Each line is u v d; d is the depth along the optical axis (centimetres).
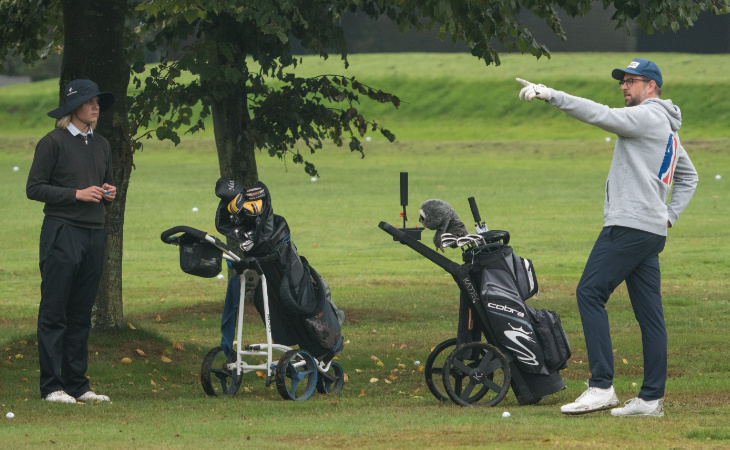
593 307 1984
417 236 2272
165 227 8650
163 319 4288
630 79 2025
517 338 2173
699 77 18888
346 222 8950
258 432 1831
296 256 2377
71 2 2886
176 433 1827
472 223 8675
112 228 3069
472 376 2205
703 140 14988
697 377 2670
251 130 3984
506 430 1809
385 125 18150
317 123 4084
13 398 2303
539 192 11219
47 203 2214
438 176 12850
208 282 5762
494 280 2200
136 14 3806
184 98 3675
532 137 16825
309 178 12756
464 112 18550
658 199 1953
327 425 1897
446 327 3919
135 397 2420
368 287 5338
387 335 3706
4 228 8650
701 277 5544
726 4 3025
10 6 3778
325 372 2469
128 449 1642
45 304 2227
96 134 2297
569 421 1914
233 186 2320
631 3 3028
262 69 3847
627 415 1986
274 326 2467
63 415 2069
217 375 2436
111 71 2928
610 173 1995
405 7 2752
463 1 2664
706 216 8944
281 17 3048
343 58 3947
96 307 3069
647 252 1961
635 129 1927
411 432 1805
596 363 1977
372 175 13025
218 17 3666
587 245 7281
